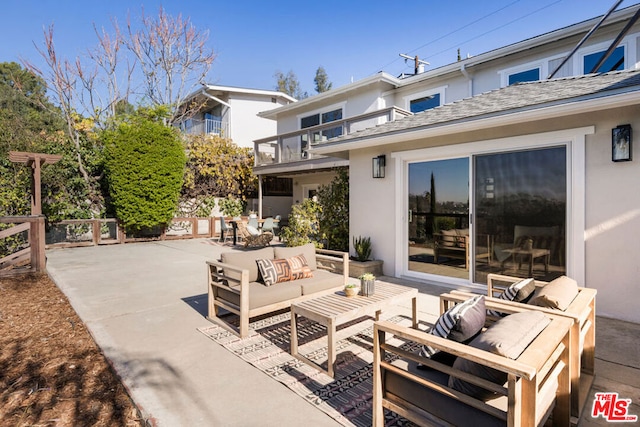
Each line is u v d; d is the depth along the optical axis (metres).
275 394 2.64
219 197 14.42
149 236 12.36
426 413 1.98
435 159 5.83
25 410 2.46
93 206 11.91
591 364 2.86
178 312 4.56
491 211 5.16
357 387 2.73
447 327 2.06
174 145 11.88
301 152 11.73
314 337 3.74
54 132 12.20
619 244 4.10
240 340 3.65
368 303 3.33
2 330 3.98
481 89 10.18
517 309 2.54
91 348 3.49
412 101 11.70
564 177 4.52
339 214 7.82
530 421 1.70
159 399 2.56
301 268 4.50
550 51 8.98
